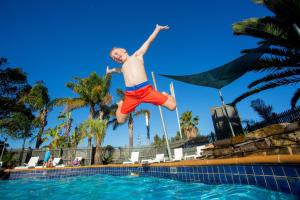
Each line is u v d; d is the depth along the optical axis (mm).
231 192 4113
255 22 8188
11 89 22156
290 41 7250
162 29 3113
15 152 16031
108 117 19156
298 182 2961
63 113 19625
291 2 6184
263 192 3633
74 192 6402
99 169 11250
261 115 10719
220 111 10914
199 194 4438
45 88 21656
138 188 6164
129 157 17266
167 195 4793
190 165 6000
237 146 6203
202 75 8086
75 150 16656
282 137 4395
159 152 16625
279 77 7949
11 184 9023
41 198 5695
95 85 18656
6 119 17656
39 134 19688
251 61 7539
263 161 3631
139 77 2832
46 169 11375
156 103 2738
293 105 9727
